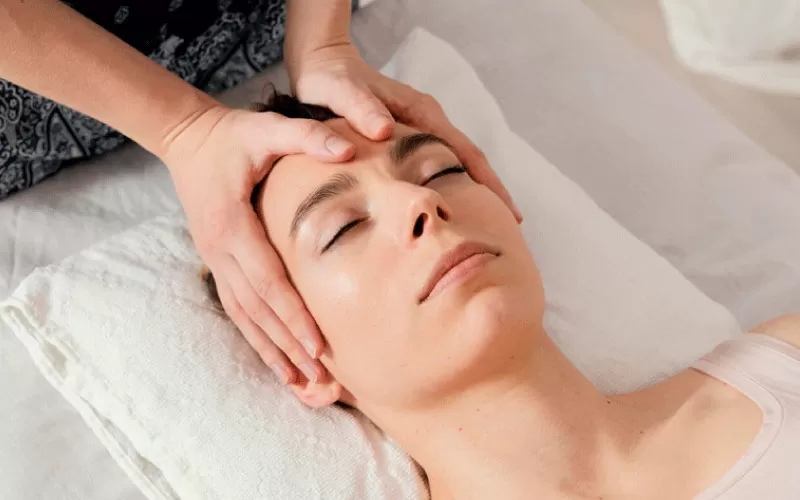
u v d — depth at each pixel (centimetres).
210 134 96
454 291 77
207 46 122
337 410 95
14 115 110
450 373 79
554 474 83
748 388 86
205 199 92
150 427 90
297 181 86
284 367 91
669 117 134
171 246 103
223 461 88
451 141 103
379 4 148
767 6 126
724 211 123
